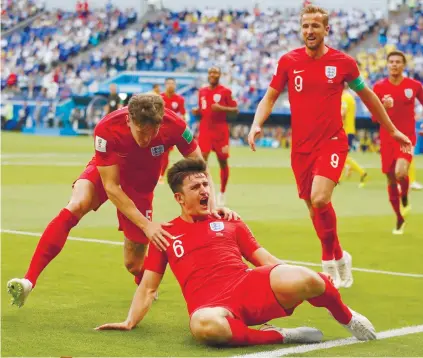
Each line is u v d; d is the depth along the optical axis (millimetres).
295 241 11219
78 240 10945
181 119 6805
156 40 50438
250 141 8391
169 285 8219
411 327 6531
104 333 6246
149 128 6309
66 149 32406
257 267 5953
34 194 16844
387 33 45281
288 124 39594
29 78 50750
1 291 7738
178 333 6262
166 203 15812
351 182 22047
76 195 6875
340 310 5910
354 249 10695
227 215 6309
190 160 6238
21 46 53844
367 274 8977
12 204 15055
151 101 6277
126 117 6527
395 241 11438
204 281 5961
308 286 5707
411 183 19344
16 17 56562
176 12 54156
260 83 44375
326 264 8203
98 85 45406
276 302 5773
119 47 51000
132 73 46469
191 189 6129
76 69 50156
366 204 16453
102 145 6520
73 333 6238
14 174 21281
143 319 6750
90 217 13445
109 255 9867
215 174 23328
